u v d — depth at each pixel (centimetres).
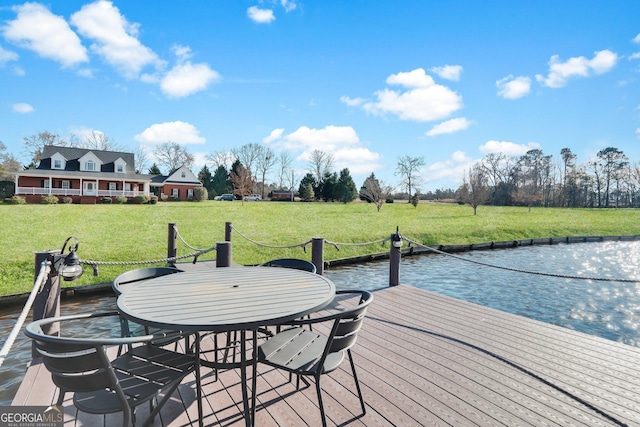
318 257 534
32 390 240
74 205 2508
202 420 195
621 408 224
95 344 145
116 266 942
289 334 244
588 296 800
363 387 251
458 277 966
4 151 3919
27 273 844
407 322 397
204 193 3659
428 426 204
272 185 6072
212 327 165
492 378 265
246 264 1064
